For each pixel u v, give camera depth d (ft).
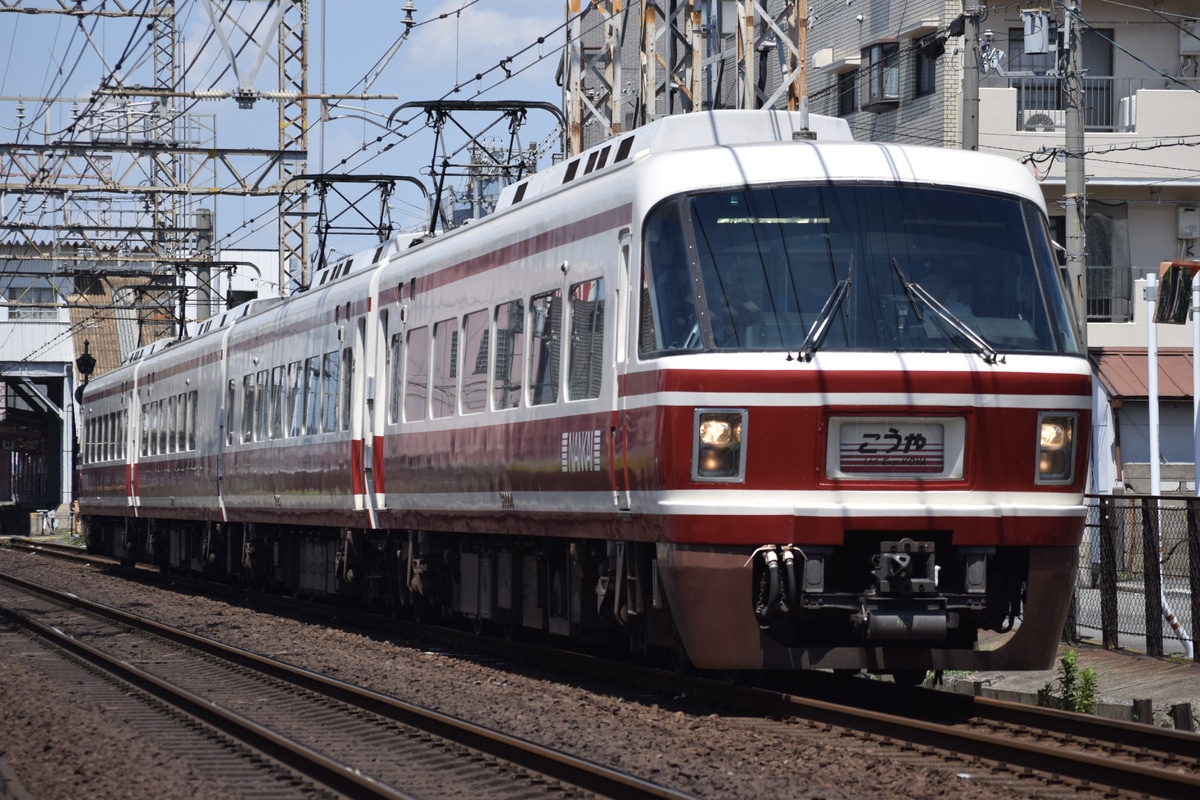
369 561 99.96
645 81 131.23
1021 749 44.39
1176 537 78.38
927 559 53.72
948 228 56.75
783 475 53.26
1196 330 94.02
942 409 53.83
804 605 53.42
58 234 204.44
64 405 322.14
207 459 135.03
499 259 73.26
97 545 205.77
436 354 82.02
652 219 57.21
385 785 41.88
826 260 55.47
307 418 105.81
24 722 57.82
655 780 43.01
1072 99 93.50
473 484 75.61
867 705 58.49
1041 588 55.06
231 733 55.52
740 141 63.21
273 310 118.42
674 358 54.29
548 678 68.03
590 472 61.46
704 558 53.62
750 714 55.06
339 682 64.08
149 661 81.61
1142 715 60.29
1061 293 57.41
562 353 64.90
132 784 45.16
